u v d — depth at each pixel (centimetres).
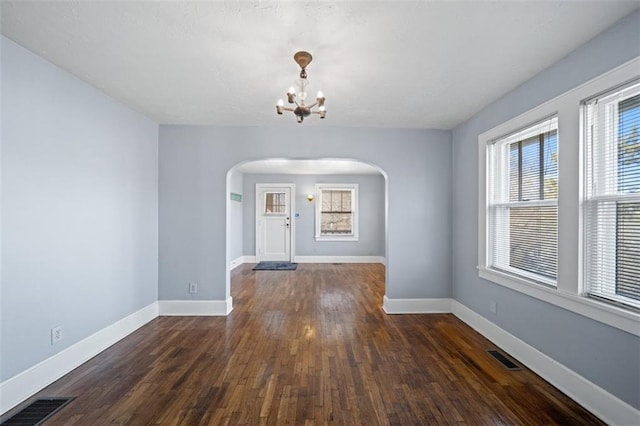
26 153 215
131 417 193
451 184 400
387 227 400
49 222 233
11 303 205
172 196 385
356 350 287
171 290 386
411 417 193
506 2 163
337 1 163
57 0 163
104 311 291
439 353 281
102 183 288
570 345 213
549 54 216
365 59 223
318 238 797
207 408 202
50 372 231
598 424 185
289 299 458
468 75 248
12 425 186
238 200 756
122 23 184
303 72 220
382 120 366
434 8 168
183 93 288
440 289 398
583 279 205
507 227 297
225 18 178
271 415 195
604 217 197
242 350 287
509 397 213
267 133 391
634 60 169
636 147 179
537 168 257
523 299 261
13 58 205
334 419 191
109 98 296
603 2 163
